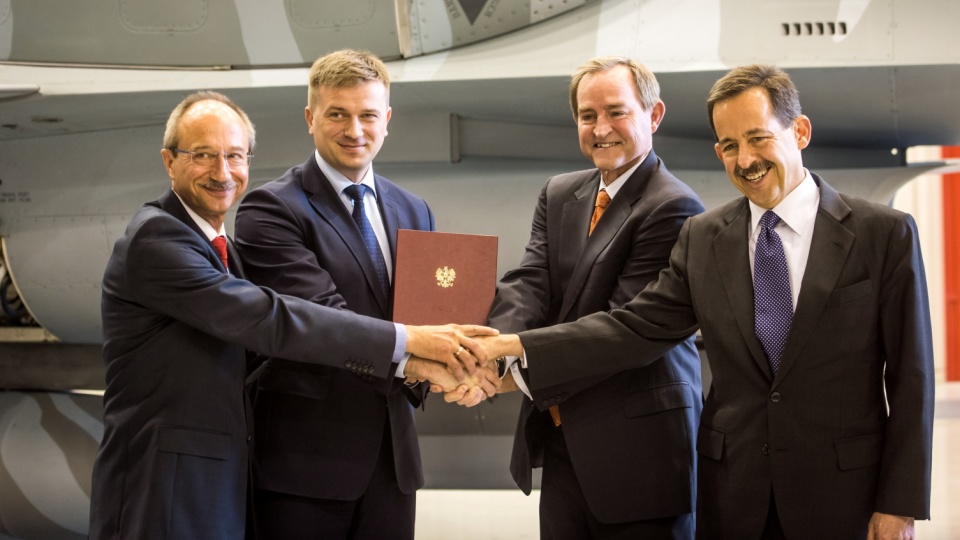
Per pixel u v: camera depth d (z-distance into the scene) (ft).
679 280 7.38
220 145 7.25
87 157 13.65
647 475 7.82
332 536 7.78
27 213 13.92
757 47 11.37
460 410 13.52
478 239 8.07
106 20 12.53
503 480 13.44
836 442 6.47
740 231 6.98
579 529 8.22
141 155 13.47
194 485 6.85
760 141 6.54
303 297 7.55
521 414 8.63
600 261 8.06
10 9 12.62
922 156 29.27
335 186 8.14
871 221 6.54
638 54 11.52
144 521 6.73
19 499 13.76
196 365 7.04
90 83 12.18
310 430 7.67
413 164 13.42
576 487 8.21
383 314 8.10
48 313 14.43
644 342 7.52
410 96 12.27
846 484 6.43
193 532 6.81
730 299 6.83
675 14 11.60
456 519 15.07
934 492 16.71
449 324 7.98
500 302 8.47
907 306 6.33
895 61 11.14
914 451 6.19
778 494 6.56
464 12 11.87
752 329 6.72
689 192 8.07
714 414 6.98
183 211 7.43
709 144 13.46
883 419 6.56
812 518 6.48
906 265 6.34
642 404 7.88
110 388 7.19
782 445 6.55
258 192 7.97
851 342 6.44
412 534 8.14
